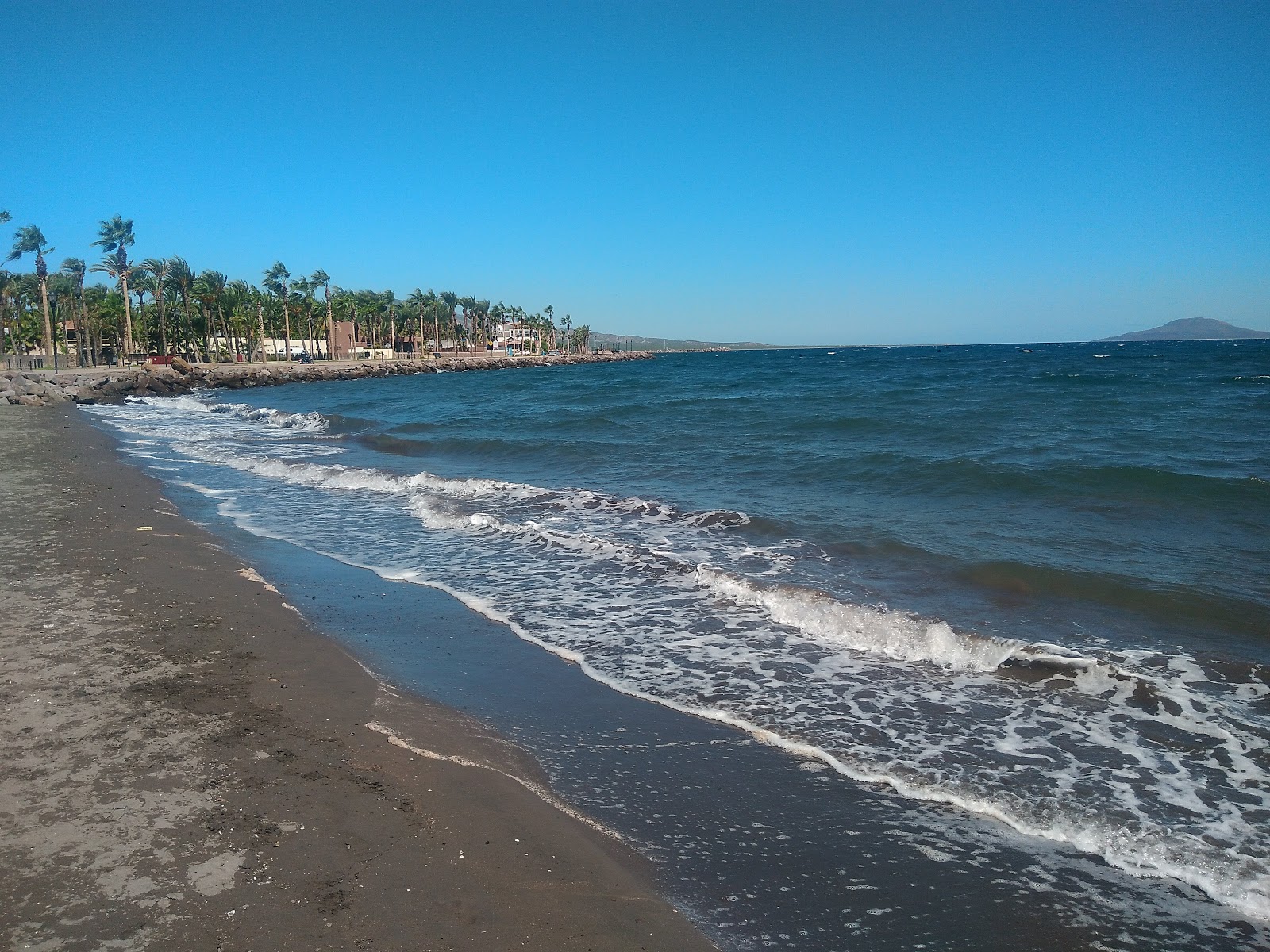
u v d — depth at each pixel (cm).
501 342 18300
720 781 499
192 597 812
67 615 729
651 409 3278
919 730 568
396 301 13850
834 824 451
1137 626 750
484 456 2094
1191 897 386
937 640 714
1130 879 401
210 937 310
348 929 325
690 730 571
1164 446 1833
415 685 641
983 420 2500
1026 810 463
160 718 518
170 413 4059
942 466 1564
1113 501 1267
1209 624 744
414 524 1297
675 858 415
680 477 1667
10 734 488
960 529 1133
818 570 962
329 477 1764
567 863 398
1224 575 880
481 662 700
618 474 1734
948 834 442
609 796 479
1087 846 429
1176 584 845
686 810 464
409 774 476
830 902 381
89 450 2173
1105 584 849
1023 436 2070
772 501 1388
